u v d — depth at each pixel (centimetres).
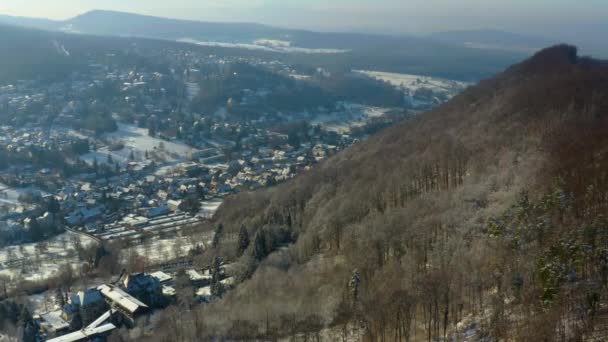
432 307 19100
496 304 17625
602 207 19375
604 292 15825
